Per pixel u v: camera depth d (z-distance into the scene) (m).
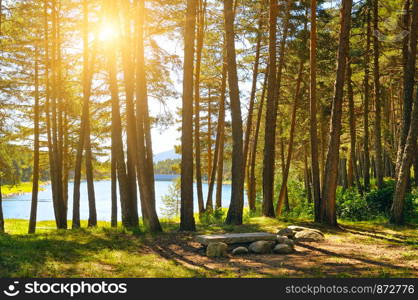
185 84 13.73
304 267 8.68
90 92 20.09
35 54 20.30
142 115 13.82
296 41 19.72
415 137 14.95
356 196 19.28
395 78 23.83
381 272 8.07
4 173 22.73
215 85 25.81
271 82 17.95
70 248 10.13
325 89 23.14
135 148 15.32
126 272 8.03
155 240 11.88
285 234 12.47
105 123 22.81
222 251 10.02
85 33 18.30
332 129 15.18
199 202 22.17
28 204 60.19
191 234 12.86
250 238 10.85
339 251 10.67
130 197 15.30
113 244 11.12
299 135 27.06
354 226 15.34
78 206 18.16
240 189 15.57
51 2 19.44
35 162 20.08
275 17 17.72
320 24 20.19
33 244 10.25
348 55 19.88
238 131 15.45
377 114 20.66
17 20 18.78
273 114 18.27
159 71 17.09
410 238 12.52
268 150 18.34
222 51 22.38
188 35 13.73
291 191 31.75
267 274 7.95
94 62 19.02
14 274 7.33
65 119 23.39
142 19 14.23
